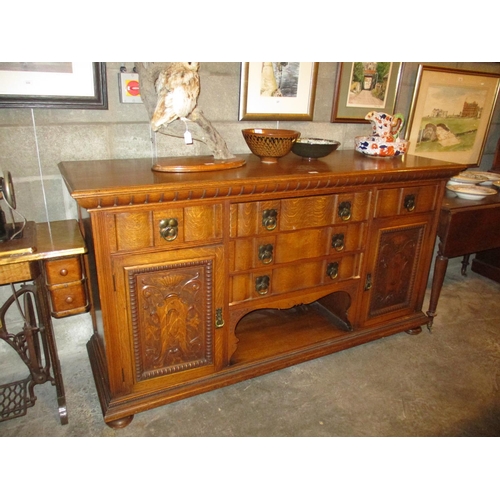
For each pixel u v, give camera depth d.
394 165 1.75
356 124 2.25
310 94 2.00
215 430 1.52
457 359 2.00
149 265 1.33
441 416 1.63
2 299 1.72
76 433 1.49
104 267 1.26
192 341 1.53
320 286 1.74
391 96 2.29
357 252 1.77
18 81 1.42
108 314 1.33
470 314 2.44
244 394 1.71
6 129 1.47
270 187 1.40
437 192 1.89
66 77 1.49
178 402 1.65
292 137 1.62
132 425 1.53
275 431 1.53
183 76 1.37
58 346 1.87
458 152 2.73
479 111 2.68
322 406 1.66
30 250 1.24
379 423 1.58
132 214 1.25
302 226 1.57
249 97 1.85
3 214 1.31
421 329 2.24
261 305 1.62
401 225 1.84
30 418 1.55
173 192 1.24
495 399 1.74
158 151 1.76
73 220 1.63
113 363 1.41
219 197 1.35
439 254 2.08
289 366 1.82
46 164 1.58
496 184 2.49
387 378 1.84
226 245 1.44
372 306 1.97
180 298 1.44
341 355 2.00
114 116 1.63
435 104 2.46
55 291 1.32
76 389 1.69
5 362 1.79
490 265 2.93
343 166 1.67
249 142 1.65
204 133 1.59
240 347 1.82
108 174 1.35
